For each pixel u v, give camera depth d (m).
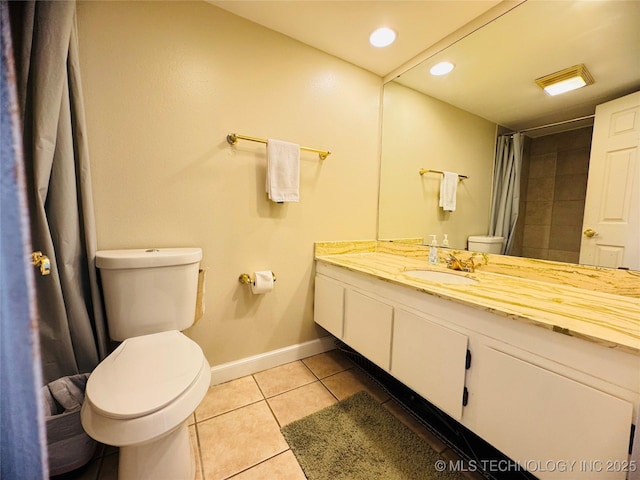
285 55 1.59
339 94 1.82
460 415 0.98
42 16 0.89
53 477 0.95
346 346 1.96
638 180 0.99
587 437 0.68
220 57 1.40
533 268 1.28
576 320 0.75
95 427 0.73
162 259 1.15
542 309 0.84
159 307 1.17
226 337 1.57
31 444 0.41
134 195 1.26
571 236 1.17
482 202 1.50
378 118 2.03
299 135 1.68
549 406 0.74
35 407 0.40
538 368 0.76
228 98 1.44
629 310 0.85
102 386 0.81
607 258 1.07
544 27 1.22
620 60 1.02
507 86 1.37
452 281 1.45
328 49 1.70
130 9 1.20
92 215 1.11
